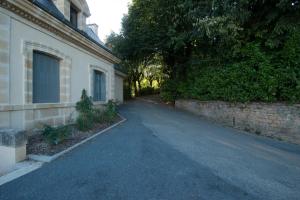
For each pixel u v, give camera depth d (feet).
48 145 17.51
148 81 113.39
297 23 23.82
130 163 14.78
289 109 24.12
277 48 26.37
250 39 30.19
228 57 33.12
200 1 34.09
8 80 17.57
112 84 42.14
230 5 27.71
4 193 10.52
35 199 10.02
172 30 43.21
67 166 13.98
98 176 12.56
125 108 52.29
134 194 10.61
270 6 27.02
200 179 12.62
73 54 27.76
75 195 10.41
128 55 62.59
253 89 28.19
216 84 35.45
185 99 49.42
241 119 30.83
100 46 33.47
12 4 17.46
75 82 28.25
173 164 14.89
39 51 21.79
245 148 20.24
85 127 24.35
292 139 23.71
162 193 10.78
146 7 53.36
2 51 17.08
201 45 41.96
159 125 30.17
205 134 25.72
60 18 22.66
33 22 20.31
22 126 19.10
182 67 51.16
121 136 22.70
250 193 11.19
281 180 13.01
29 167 13.64
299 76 23.07
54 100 24.62
